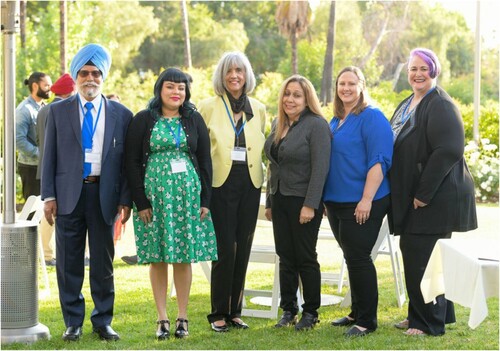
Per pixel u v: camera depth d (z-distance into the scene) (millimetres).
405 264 5137
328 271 8117
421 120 5020
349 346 4832
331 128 5324
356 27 39406
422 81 5086
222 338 5078
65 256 4949
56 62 24453
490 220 12445
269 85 30812
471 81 40781
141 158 5000
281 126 5242
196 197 4969
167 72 4977
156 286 5117
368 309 5164
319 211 5160
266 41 42156
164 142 4922
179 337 5066
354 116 5152
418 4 41344
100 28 32500
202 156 5055
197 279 7496
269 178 5438
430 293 4719
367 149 5059
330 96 29438
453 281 4266
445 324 5488
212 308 5344
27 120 7902
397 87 40656
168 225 4887
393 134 5223
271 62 41906
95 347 4816
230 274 5242
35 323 5055
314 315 5363
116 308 6082
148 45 39875
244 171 5195
